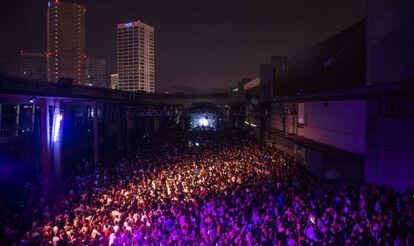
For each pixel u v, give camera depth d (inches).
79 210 655.1
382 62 824.3
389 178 802.8
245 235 505.4
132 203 683.4
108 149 1733.5
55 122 975.0
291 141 1427.2
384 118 813.2
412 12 757.3
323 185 761.0
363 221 500.7
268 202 660.1
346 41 1021.2
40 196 838.5
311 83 1347.2
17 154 1072.8
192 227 546.3
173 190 772.0
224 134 2167.8
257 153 1296.8
